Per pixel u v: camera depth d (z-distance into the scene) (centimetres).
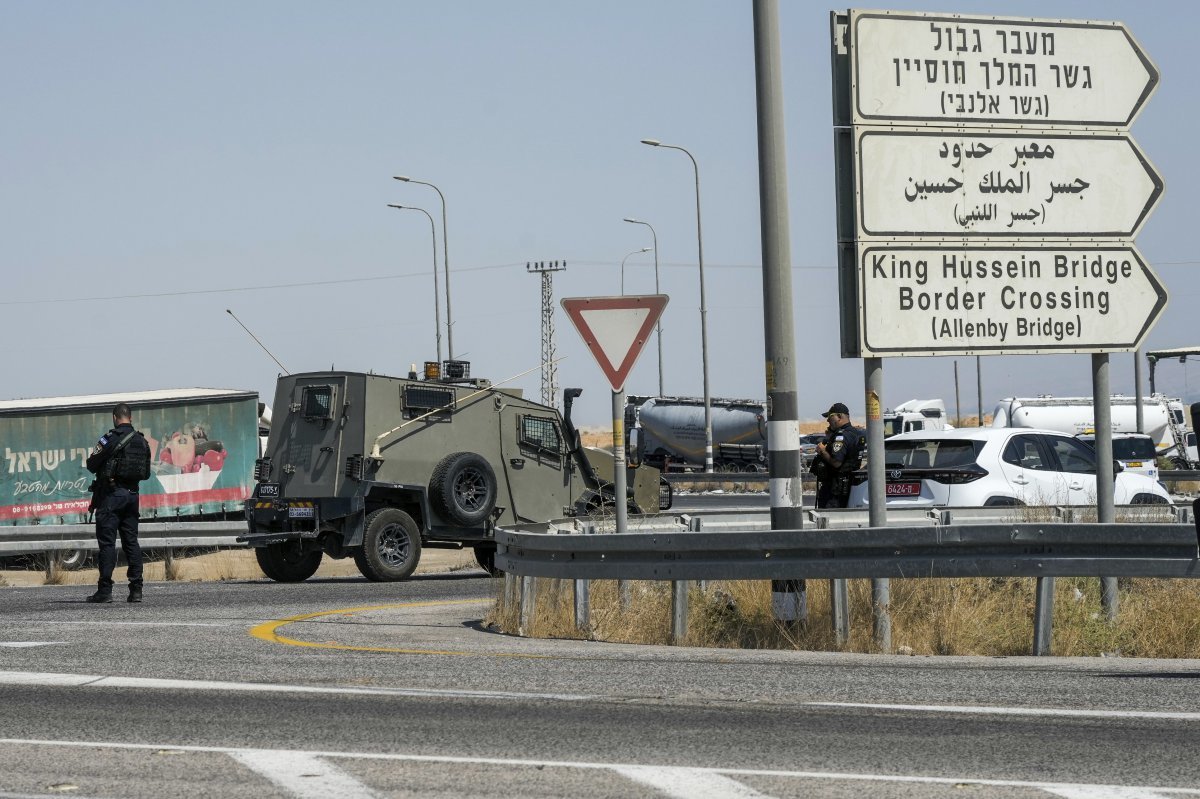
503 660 4028
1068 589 4728
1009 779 2444
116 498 6253
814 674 3694
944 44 5047
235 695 3388
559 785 2422
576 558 4791
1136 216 5244
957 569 4188
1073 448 7200
